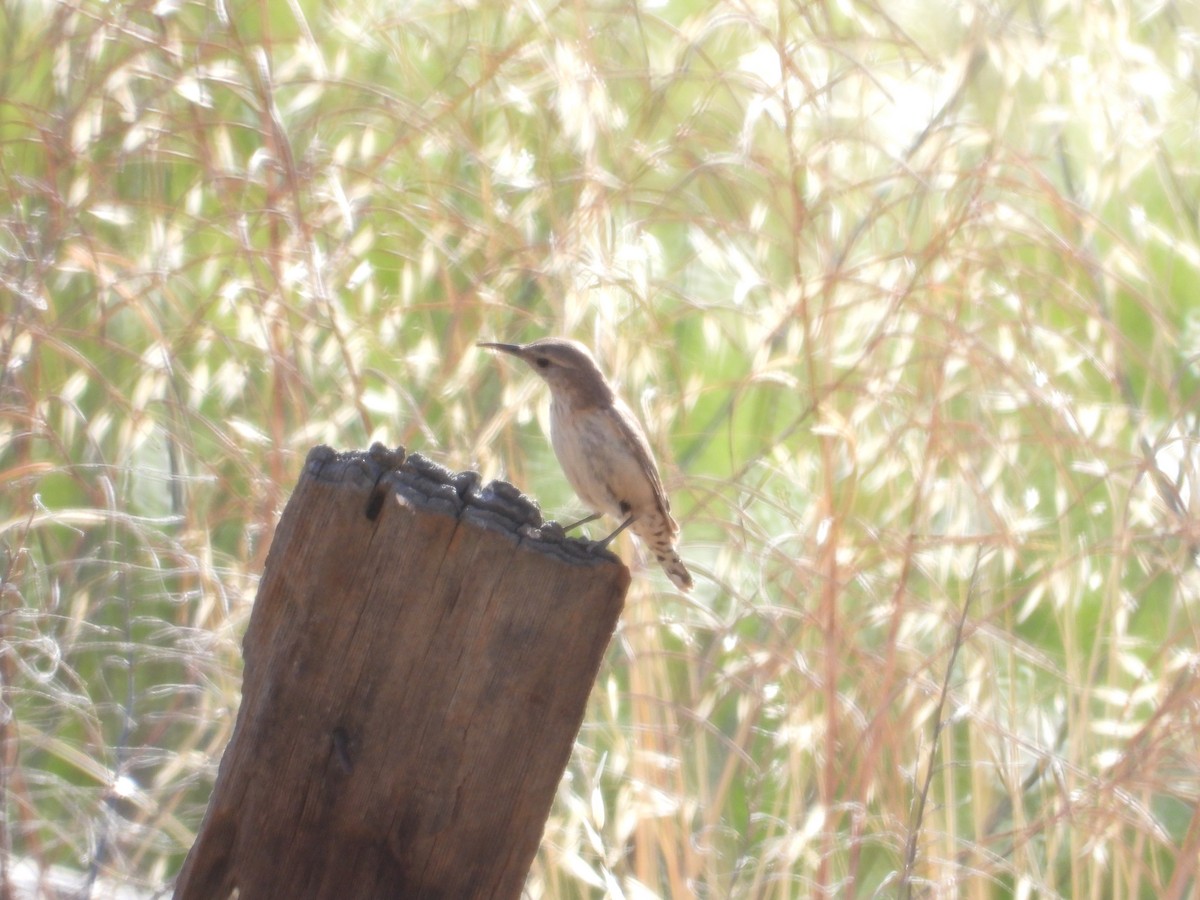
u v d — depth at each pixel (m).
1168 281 11.81
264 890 5.10
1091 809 8.67
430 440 9.77
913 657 9.59
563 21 12.12
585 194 10.34
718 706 9.95
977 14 11.20
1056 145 12.55
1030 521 9.84
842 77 10.28
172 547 9.32
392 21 11.71
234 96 12.39
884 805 9.00
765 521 11.42
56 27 10.54
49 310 10.31
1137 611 11.41
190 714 9.34
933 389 10.33
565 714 5.04
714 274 12.87
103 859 8.54
